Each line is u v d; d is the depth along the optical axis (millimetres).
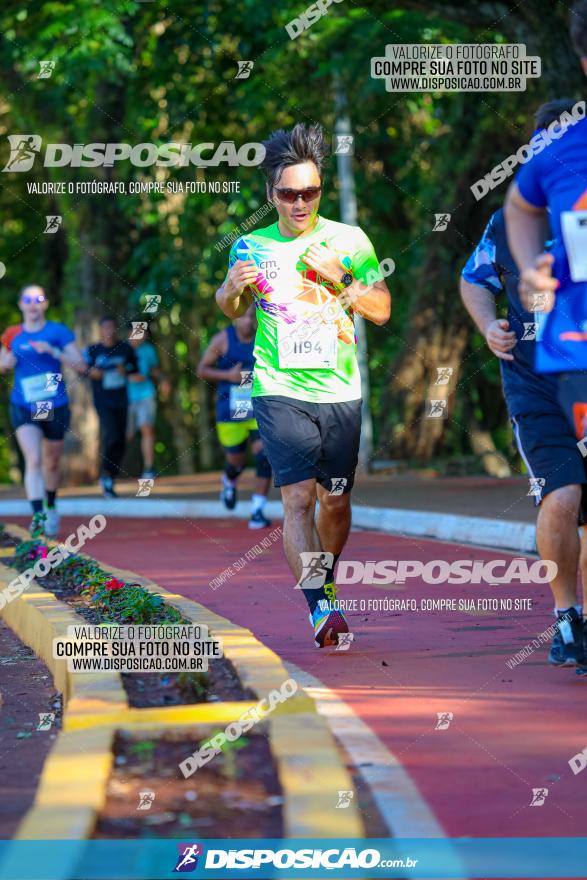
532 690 12156
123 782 8852
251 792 8625
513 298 13266
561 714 11141
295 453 14867
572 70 35156
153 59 53938
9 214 73125
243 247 15297
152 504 41875
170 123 55781
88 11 46938
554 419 12930
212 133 55875
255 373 15258
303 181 14773
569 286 10711
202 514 39906
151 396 49812
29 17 48031
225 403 33750
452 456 54000
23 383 28953
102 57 47875
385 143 60188
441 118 58625
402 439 53625
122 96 58156
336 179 58406
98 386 45906
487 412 56312
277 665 11805
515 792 8953
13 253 73250
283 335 15016
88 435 61594
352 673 13227
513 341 13078
